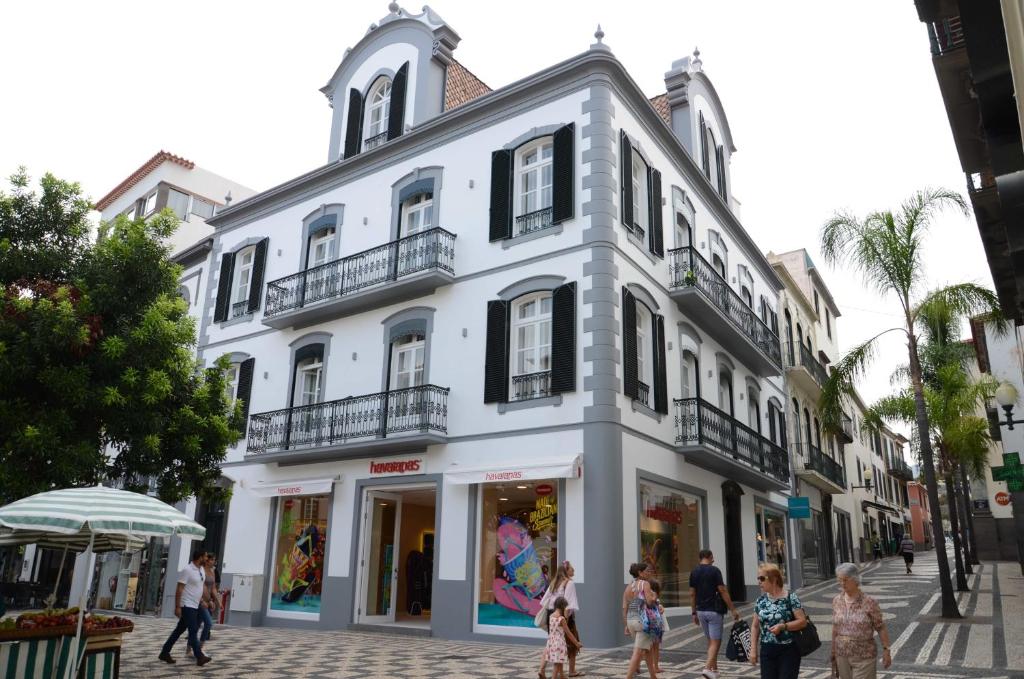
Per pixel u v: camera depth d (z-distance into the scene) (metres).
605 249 15.16
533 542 14.41
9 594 22.38
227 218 23.33
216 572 19.30
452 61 20.22
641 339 16.62
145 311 11.98
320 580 17.38
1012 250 5.89
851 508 38.97
